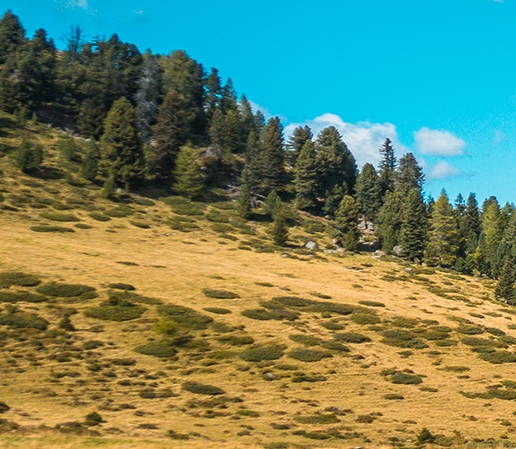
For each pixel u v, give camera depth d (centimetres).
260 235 14638
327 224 16788
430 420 5766
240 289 9488
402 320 9012
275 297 9281
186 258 11456
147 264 10250
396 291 11350
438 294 11694
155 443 3950
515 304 12162
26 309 7331
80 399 5444
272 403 5903
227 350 7175
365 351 7700
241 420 5269
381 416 5778
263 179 17975
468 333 8838
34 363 6116
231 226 14800
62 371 6038
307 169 17700
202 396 5922
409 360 7606
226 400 5841
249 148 19275
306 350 7369
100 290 8300
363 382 6762
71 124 19100
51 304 7600
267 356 7106
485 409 6259
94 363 6347
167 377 6319
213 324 7775
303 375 6712
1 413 4772
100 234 12281
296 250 13775
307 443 4716
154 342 7044
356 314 9012
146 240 12506
